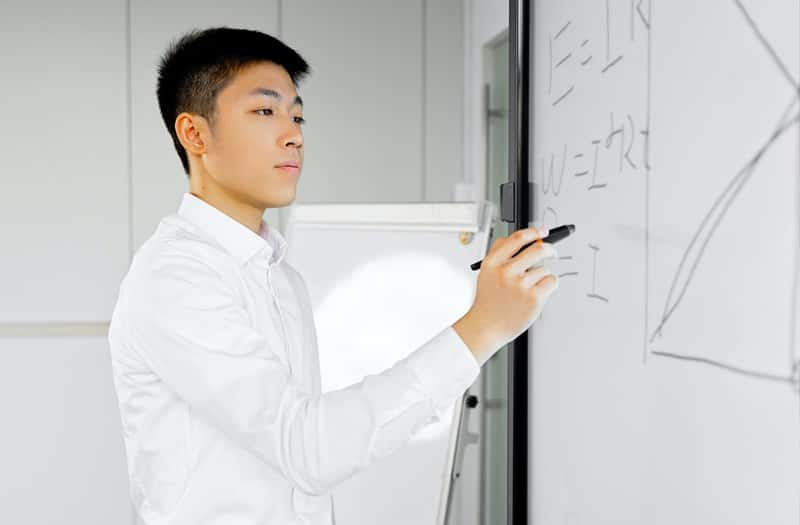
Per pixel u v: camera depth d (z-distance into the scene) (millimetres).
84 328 2863
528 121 1562
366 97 2920
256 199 1098
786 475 724
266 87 1078
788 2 710
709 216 855
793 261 708
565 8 1354
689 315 906
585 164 1253
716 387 848
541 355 1497
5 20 2793
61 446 2883
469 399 1641
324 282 2039
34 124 2814
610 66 1145
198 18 2857
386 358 1806
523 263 907
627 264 1087
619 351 1118
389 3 2918
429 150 2945
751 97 773
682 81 917
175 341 950
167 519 1054
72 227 2842
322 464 896
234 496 1044
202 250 1044
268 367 941
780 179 726
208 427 1044
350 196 2928
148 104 2848
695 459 898
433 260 1749
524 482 1582
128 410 1082
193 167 1140
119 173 2850
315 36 2896
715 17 840
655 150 991
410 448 1690
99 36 2826
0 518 2871
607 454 1171
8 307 2834
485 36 2566
